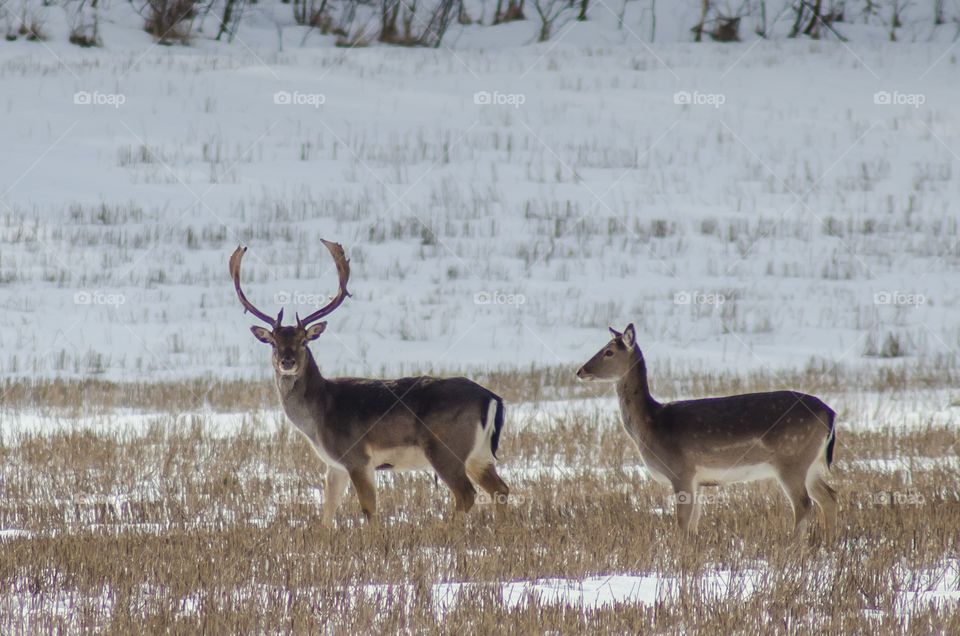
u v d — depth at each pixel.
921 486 15.73
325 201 46.75
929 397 25.70
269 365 31.28
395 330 35.41
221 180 48.34
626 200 48.28
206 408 24.64
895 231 45.59
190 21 69.19
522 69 64.62
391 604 9.80
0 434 20.48
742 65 65.44
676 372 29.83
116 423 22.39
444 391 14.35
